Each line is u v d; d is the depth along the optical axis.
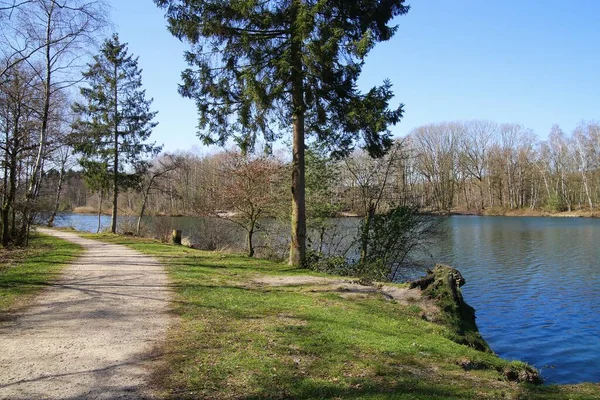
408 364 5.59
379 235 14.59
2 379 4.47
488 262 22.31
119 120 27.11
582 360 9.83
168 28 11.89
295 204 13.26
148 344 5.71
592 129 61.38
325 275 11.80
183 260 14.17
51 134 18.33
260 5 11.62
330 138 13.36
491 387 5.16
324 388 4.48
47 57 15.75
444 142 63.53
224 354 5.41
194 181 38.88
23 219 17.45
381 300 9.02
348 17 11.71
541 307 14.23
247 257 15.70
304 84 11.95
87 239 23.05
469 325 8.66
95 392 4.21
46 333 6.08
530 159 67.62
